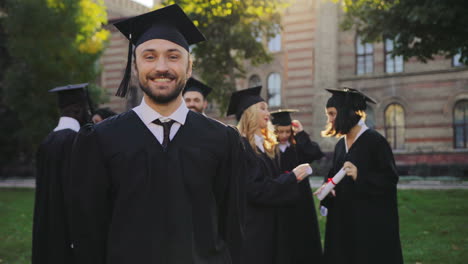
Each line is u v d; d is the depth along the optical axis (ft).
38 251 12.35
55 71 57.47
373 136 13.47
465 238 23.26
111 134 6.86
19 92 59.82
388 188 13.12
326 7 77.36
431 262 18.86
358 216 13.11
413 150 70.59
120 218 6.58
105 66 97.66
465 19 31.99
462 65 68.59
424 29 35.70
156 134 6.95
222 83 64.85
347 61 76.54
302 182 16.26
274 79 85.20
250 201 12.81
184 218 6.60
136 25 7.47
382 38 42.50
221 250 7.09
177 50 6.93
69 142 12.69
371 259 12.86
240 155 7.68
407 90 71.51
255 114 14.10
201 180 6.88
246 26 63.16
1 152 86.02
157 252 6.45
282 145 17.67
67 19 57.00
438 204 34.91
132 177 6.65
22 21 55.98
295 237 15.60
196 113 7.43
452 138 68.74
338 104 13.60
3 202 43.11
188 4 46.32
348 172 12.94
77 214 6.79
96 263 6.78
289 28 81.20
